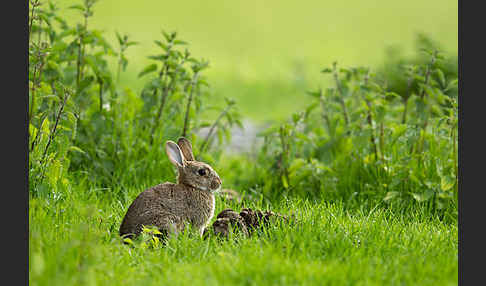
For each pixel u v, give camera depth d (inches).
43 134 414.6
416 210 464.8
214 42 1664.6
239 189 539.2
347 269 315.0
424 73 527.2
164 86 527.8
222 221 394.0
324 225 395.2
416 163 488.7
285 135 532.1
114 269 319.9
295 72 1295.5
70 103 442.9
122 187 495.2
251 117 962.7
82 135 502.9
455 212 455.5
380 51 1556.3
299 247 349.4
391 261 338.3
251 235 393.4
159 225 377.1
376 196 481.7
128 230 379.2
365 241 368.5
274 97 1120.2
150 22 1797.5
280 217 398.6
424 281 312.7
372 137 511.5
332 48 1627.7
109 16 1802.4
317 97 554.9
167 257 341.1
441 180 459.8
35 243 325.4
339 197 498.3
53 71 482.6
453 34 1606.8
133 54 1306.6
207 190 406.6
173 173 516.1
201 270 314.2
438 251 359.3
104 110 513.0
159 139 518.3
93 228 371.9
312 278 301.0
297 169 516.7
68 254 311.7
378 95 534.9
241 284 298.2
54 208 395.5
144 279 311.0
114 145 511.8
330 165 529.0
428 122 520.1
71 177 476.1
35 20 491.5
